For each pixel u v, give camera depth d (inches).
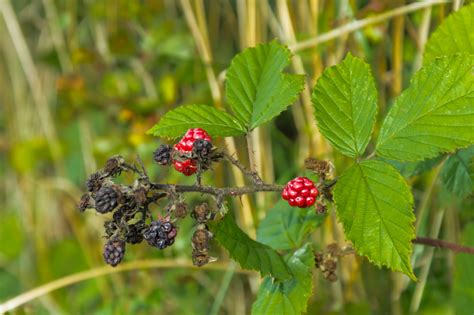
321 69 28.0
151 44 34.0
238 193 19.6
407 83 28.5
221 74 29.9
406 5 28.0
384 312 28.9
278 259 20.3
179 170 19.9
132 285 32.3
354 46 28.3
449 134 19.4
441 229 28.6
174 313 32.9
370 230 19.0
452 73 19.6
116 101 34.4
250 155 20.7
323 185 19.9
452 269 27.5
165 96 32.5
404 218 18.9
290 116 35.4
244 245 20.1
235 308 33.1
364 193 19.3
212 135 20.6
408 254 18.8
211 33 35.1
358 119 20.0
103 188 18.7
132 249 31.4
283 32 29.9
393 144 19.7
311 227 22.0
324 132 20.0
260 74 21.1
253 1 29.0
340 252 21.5
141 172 19.7
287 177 30.3
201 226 19.2
